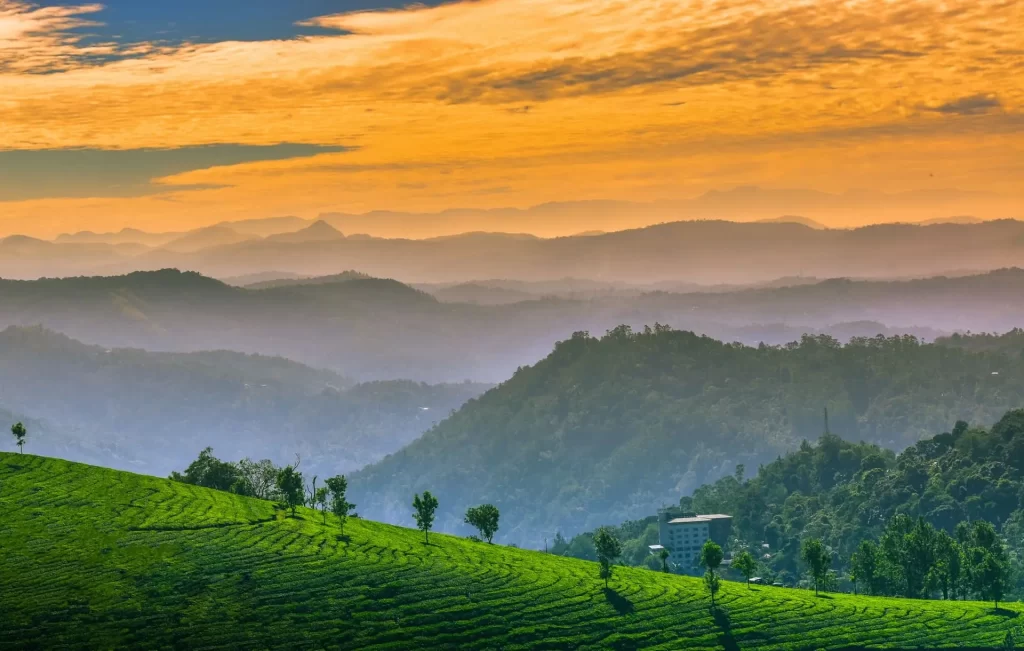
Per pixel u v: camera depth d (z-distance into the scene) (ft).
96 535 590.55
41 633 492.95
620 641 561.43
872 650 576.61
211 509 654.53
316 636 520.42
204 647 500.33
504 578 611.47
